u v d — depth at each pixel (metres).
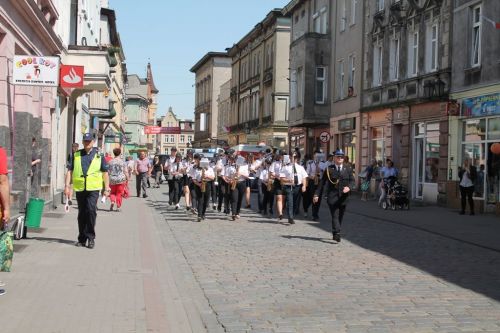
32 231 14.36
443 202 26.19
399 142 31.30
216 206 24.84
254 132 61.97
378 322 7.21
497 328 7.03
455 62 25.53
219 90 88.31
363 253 12.77
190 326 6.86
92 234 12.21
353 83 36.91
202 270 10.48
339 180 14.38
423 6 28.33
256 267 10.83
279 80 54.69
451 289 9.26
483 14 23.59
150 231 15.84
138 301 7.88
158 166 41.19
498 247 14.01
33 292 8.12
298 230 16.73
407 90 29.73
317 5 43.56
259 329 6.84
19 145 15.63
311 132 44.19
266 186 20.89
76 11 29.02
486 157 23.45
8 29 13.83
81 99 31.44
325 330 6.83
